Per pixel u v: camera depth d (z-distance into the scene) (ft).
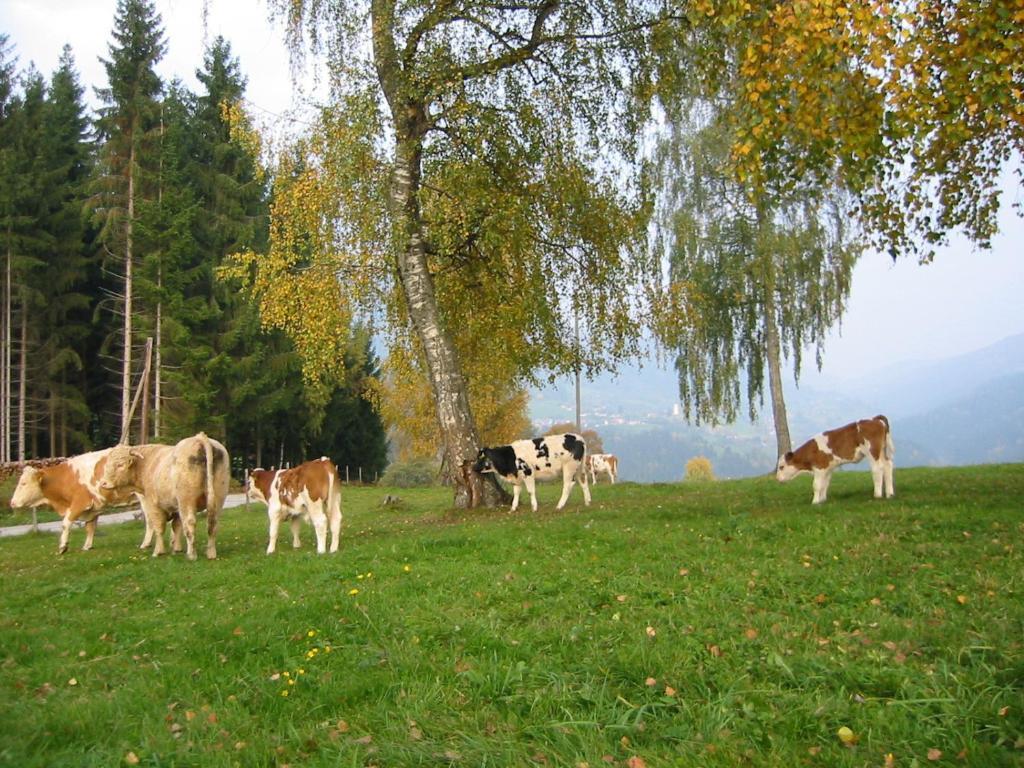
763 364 116.06
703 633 18.90
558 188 53.47
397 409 131.85
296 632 21.48
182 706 16.81
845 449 45.55
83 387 147.02
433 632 20.49
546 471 53.83
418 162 51.85
